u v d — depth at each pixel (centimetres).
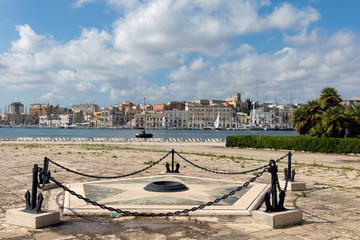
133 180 1180
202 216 727
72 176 1303
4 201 862
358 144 2575
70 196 884
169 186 970
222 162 1973
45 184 1016
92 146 3509
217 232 621
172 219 703
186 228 643
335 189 1107
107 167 1619
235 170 1588
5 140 4512
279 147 3089
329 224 689
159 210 742
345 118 3031
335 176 1441
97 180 1204
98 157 2148
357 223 700
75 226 649
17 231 614
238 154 2631
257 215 689
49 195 931
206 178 1241
